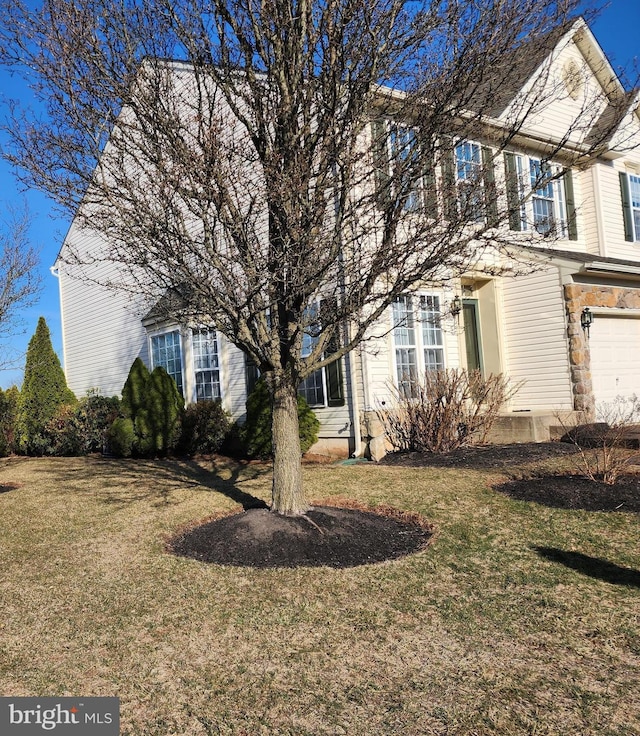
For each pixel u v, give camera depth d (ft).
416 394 34.58
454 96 18.70
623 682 10.83
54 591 16.15
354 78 18.44
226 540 18.79
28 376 50.44
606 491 22.58
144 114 17.99
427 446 33.73
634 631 12.71
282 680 11.30
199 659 12.22
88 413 46.42
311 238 17.29
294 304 18.62
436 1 18.39
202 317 20.01
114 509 24.91
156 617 14.21
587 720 9.72
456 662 11.69
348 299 18.44
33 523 23.49
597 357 40.04
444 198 18.24
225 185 17.52
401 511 22.07
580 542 18.07
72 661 12.35
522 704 10.22
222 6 18.57
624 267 39.58
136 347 52.65
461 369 37.01
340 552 17.87
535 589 14.99
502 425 36.73
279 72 18.97
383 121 21.54
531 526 19.66
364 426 34.47
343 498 23.97
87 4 17.79
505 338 41.88
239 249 17.93
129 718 10.33
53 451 48.67
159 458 40.50
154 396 40.16
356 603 14.49
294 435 20.61
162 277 19.04
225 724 10.03
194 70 19.92
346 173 17.93
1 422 52.08
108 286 31.76
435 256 17.40
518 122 23.71
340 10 17.87
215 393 42.98
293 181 16.90
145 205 17.69
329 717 10.09
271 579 16.12
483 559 17.15
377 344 34.94
